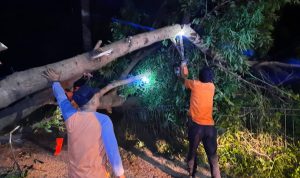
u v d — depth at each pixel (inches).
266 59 297.4
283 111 231.0
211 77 189.8
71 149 117.1
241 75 252.5
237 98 241.3
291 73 273.9
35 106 191.9
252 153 224.8
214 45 228.4
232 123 233.6
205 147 190.2
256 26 235.5
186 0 226.5
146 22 275.0
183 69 198.8
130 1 274.5
